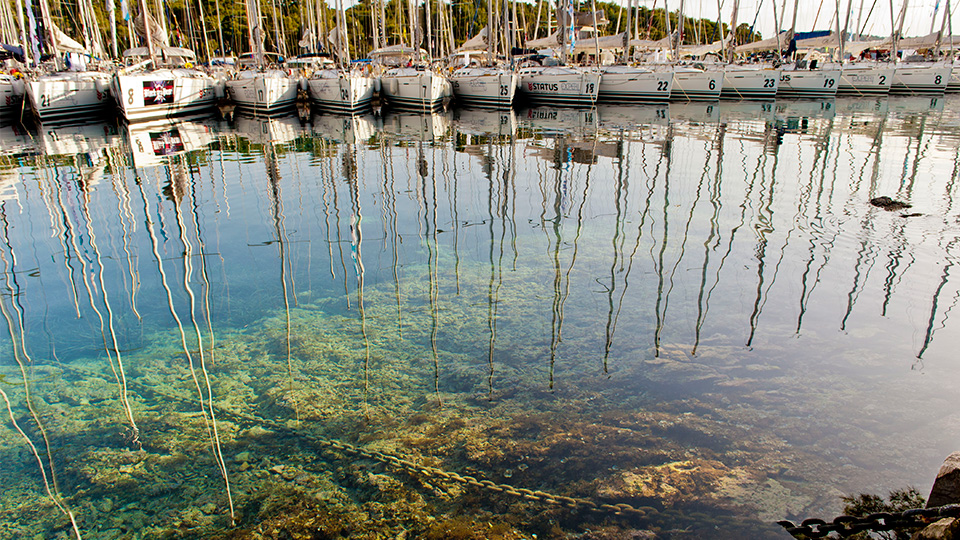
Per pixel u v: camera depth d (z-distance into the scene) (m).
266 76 23.97
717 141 14.44
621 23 44.62
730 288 5.17
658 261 5.94
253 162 12.62
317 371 4.18
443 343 4.49
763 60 28.80
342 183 10.34
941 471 2.23
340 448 3.32
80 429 3.59
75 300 5.54
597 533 2.60
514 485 2.93
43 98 19.34
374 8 35.88
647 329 4.49
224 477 3.12
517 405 3.63
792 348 4.08
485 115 23.00
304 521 2.78
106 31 31.42
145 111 20.41
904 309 4.59
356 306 5.26
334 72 24.86
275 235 7.37
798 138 14.56
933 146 12.64
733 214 7.53
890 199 7.82
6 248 6.97
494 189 9.68
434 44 37.34
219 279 6.00
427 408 3.67
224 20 41.03
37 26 23.59
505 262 6.18
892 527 2.16
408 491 2.94
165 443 3.43
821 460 2.95
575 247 6.53
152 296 5.60
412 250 6.70
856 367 3.79
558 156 12.84
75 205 8.88
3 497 3.04
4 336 4.84
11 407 3.85
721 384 3.70
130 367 4.34
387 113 24.17
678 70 25.83
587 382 3.83
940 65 27.36
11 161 12.88
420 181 10.48
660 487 2.84
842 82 27.98
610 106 25.50
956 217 6.96
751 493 2.76
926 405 3.34
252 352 4.51
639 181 9.92
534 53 29.52
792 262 5.71
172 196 9.40
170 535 2.76
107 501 2.99
